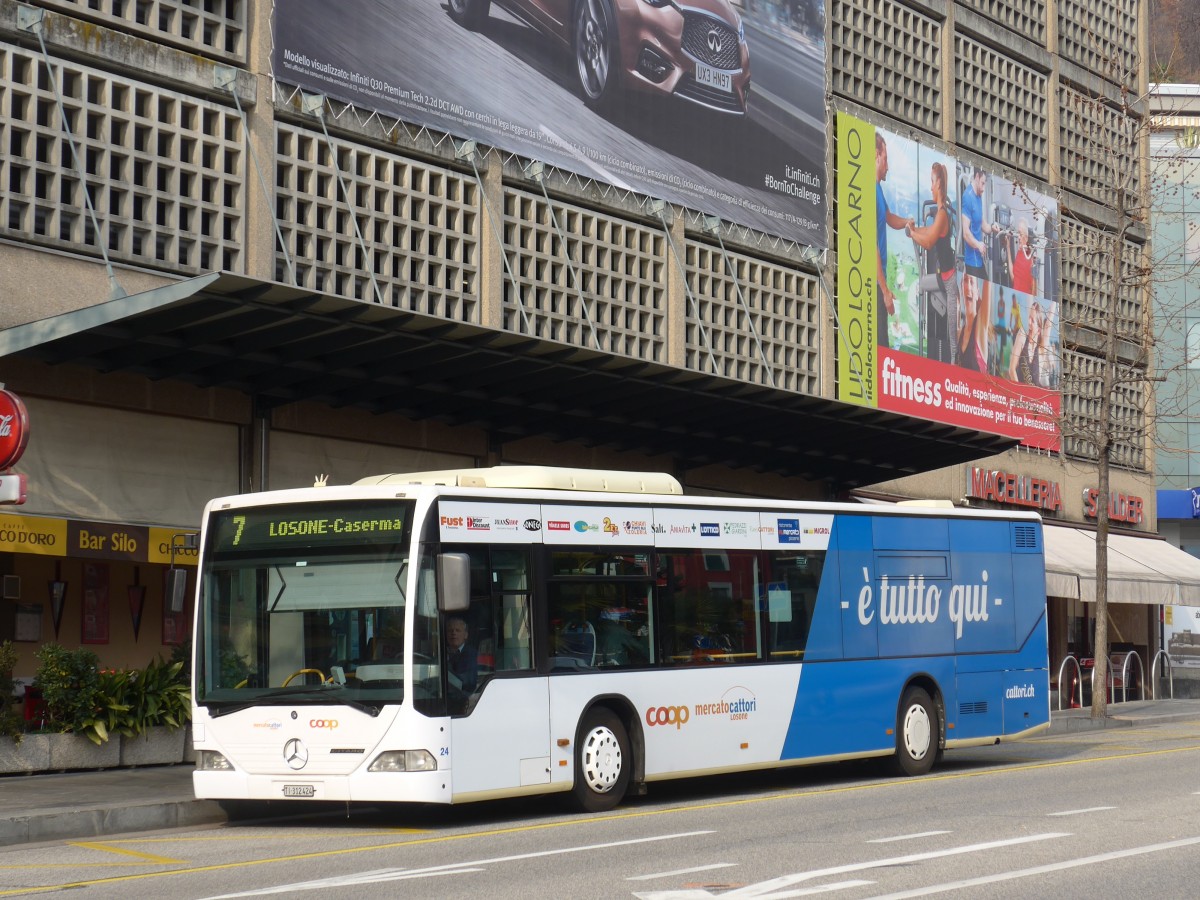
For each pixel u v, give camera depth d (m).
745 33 28.56
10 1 17.91
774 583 17.28
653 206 26.30
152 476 19.31
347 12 21.38
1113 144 40.78
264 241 20.28
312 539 14.11
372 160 21.72
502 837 12.80
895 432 25.86
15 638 18.75
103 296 18.66
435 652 13.58
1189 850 11.27
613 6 25.66
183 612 20.72
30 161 18.00
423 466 22.95
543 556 14.85
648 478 16.42
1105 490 30.56
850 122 31.14
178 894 9.79
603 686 15.12
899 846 11.61
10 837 13.14
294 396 20.41
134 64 19.06
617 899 9.27
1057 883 9.80
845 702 17.84
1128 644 41.19
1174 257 53.66
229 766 13.94
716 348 27.86
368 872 10.67
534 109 24.09
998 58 36.59
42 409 18.19
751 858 11.07
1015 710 20.39
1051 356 37.59
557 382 21.66
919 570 19.23
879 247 31.81
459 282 22.94
